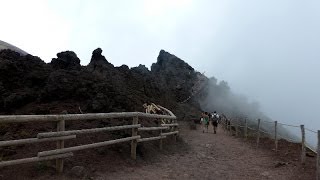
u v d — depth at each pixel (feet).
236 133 91.45
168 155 46.37
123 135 39.09
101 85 45.11
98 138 36.68
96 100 41.65
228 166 42.04
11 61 45.27
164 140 53.83
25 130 34.22
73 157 31.89
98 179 29.22
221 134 99.09
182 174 35.70
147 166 37.40
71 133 28.60
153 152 44.29
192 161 44.11
